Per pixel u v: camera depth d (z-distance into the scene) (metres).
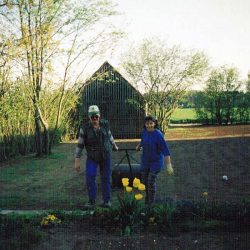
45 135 13.12
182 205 4.34
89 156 5.38
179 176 8.34
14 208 5.64
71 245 3.58
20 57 11.05
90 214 4.34
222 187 7.04
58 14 12.02
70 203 5.92
